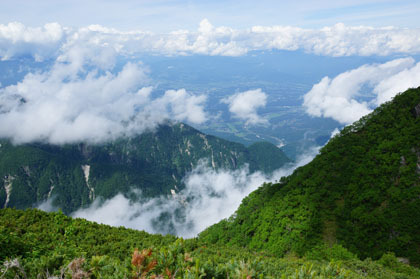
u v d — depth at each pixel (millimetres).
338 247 46281
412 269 38500
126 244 27125
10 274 9250
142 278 8344
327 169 70375
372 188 58281
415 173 56906
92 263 9750
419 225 46812
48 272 9578
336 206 59219
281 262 26844
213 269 9602
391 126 72375
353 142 74938
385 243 46594
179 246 10453
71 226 26984
